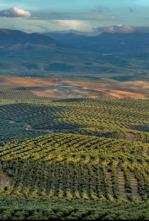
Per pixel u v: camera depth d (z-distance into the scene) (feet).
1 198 203.10
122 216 157.38
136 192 237.86
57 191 235.61
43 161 302.86
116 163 296.30
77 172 268.41
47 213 159.74
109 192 231.09
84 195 221.87
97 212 163.84
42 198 209.77
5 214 156.46
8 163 305.12
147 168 287.48
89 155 325.42
